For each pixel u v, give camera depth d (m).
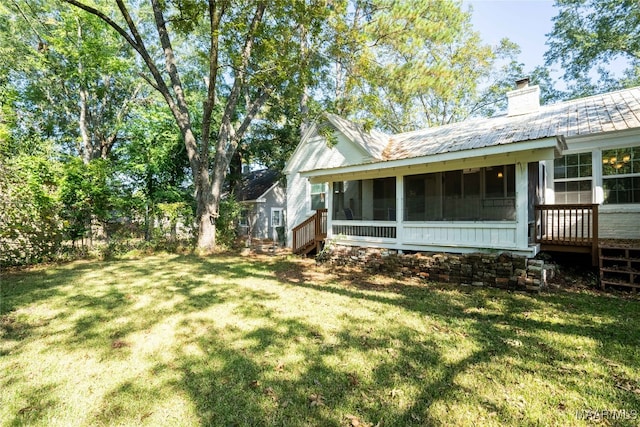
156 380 2.84
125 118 20.44
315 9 9.36
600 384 2.74
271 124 21.27
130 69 18.33
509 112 10.78
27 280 6.95
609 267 5.99
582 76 21.08
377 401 2.54
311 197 14.00
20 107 17.25
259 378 2.89
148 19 18.84
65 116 19.80
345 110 15.38
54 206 9.45
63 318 4.46
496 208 6.71
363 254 8.40
